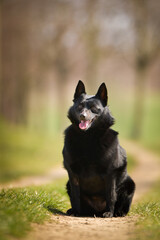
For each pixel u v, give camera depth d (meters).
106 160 7.07
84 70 59.84
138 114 52.41
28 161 24.53
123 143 43.59
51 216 6.58
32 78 52.00
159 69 89.12
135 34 50.12
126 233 5.51
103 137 7.12
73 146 7.09
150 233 5.29
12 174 18.06
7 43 44.28
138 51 50.12
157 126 62.78
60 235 5.34
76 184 7.29
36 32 49.47
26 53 48.38
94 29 52.12
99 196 7.58
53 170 21.00
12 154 26.89
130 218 6.86
